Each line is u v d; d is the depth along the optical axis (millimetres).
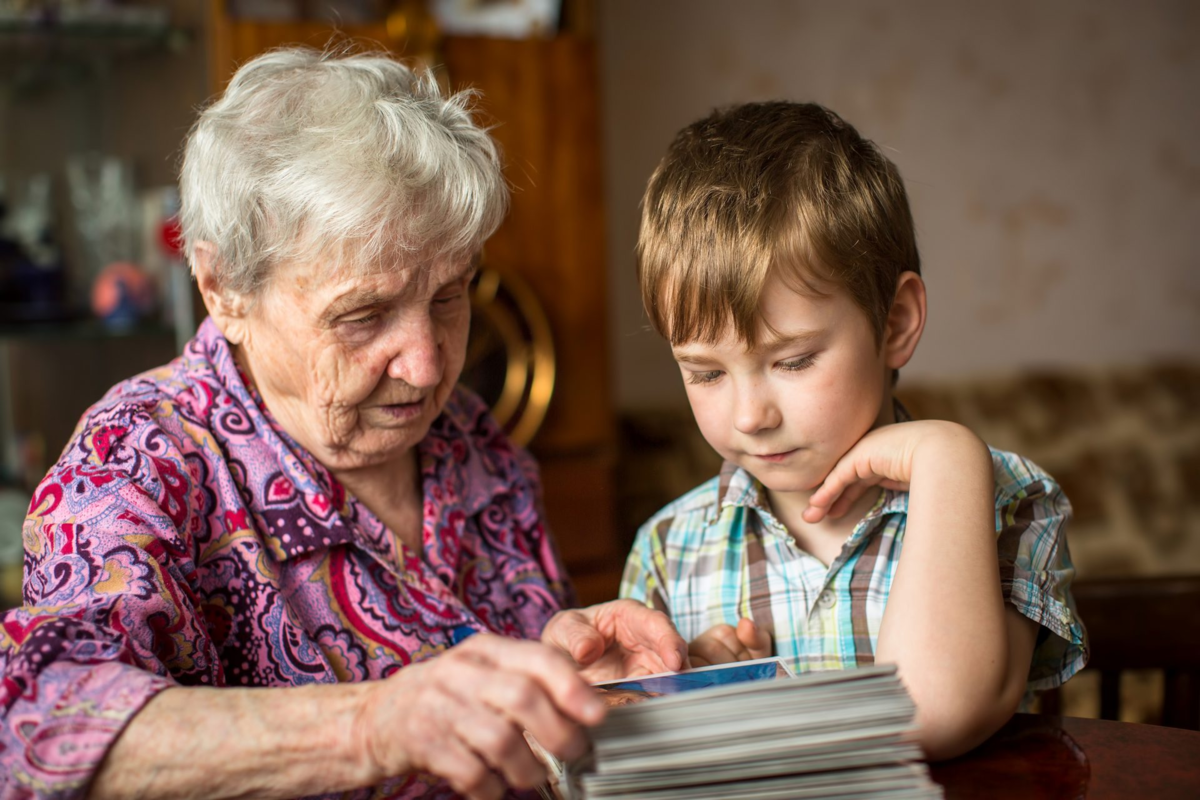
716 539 1032
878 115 3502
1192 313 3906
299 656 891
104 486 820
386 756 614
